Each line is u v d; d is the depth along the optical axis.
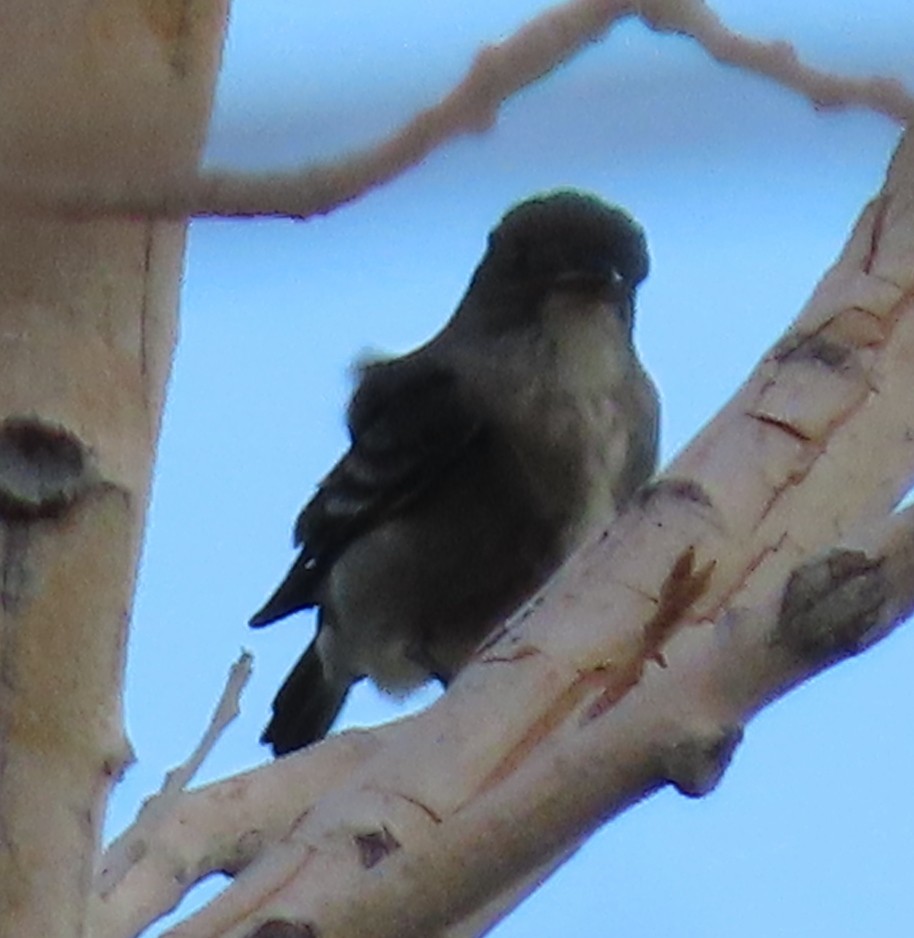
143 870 2.24
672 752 1.74
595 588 2.22
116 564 1.82
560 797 1.75
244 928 1.83
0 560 1.80
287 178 1.68
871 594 1.74
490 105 1.68
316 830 1.93
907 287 2.54
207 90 1.74
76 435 1.81
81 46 1.68
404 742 2.05
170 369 1.87
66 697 1.80
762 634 1.75
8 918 1.76
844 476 2.39
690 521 2.30
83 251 1.81
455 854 1.77
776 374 2.49
